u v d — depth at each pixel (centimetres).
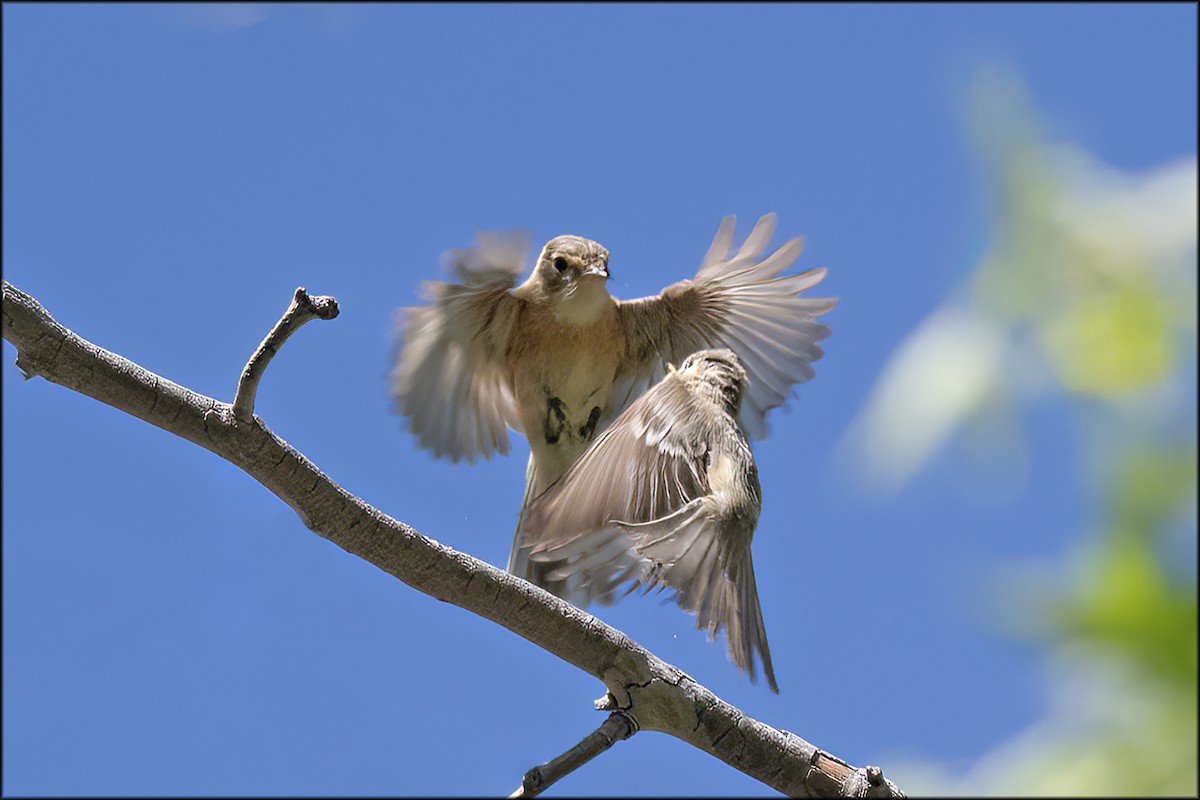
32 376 665
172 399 668
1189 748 380
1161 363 387
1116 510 388
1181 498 382
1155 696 387
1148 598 387
